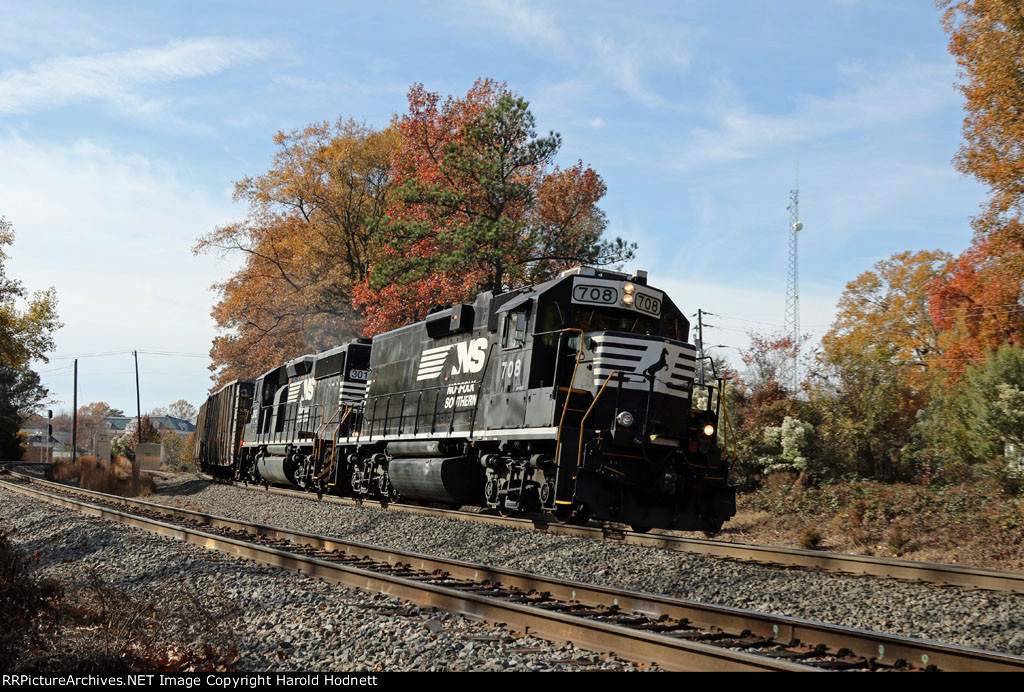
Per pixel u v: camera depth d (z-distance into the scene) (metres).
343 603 8.23
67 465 44.28
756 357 26.42
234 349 47.69
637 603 8.23
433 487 16.98
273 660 6.41
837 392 23.50
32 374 78.50
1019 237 24.73
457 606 8.05
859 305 42.81
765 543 16.56
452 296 31.39
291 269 46.91
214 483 34.28
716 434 14.12
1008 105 23.97
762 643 6.93
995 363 19.81
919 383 31.19
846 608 8.71
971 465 19.17
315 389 26.30
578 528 13.80
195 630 7.22
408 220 33.94
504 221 31.45
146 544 13.11
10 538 15.45
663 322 15.14
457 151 32.84
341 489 23.45
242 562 11.08
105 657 6.38
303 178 46.66
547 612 7.14
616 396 13.59
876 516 17.52
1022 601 8.91
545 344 14.58
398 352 20.86
